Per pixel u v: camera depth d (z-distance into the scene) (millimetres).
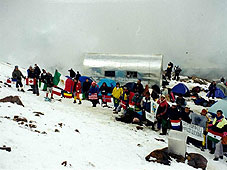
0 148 4875
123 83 20516
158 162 6988
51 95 13922
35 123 7719
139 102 11633
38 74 16000
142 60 20344
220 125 8867
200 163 7395
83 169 5227
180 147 7574
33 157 5047
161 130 11180
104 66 20797
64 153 5883
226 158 8992
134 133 9969
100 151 6895
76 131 8188
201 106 18031
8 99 9734
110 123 10961
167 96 17531
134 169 6090
